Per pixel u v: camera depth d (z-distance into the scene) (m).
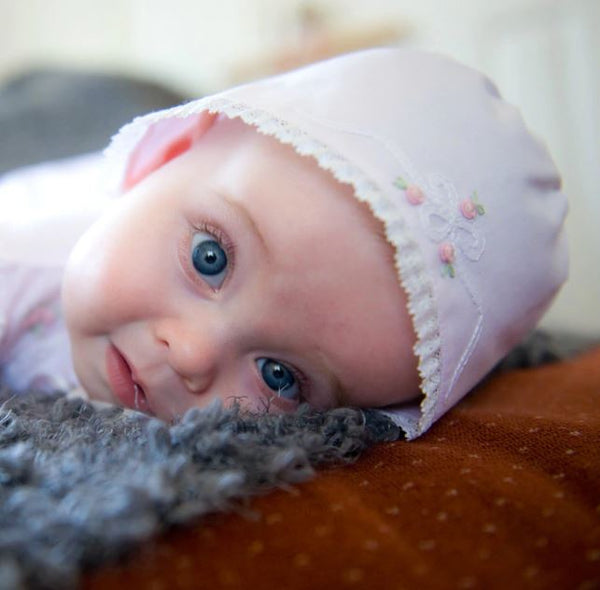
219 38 0.71
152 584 0.16
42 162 0.55
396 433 0.25
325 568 0.16
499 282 0.26
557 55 0.53
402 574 0.16
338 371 0.25
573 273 0.55
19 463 0.18
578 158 0.53
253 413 0.23
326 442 0.22
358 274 0.24
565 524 0.18
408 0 0.61
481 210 0.25
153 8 0.75
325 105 0.25
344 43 0.55
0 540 0.15
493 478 0.20
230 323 0.25
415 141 0.25
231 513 0.18
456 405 0.27
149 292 0.26
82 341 0.27
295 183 0.25
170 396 0.26
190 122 0.28
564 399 0.27
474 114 0.27
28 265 0.32
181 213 0.26
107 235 0.27
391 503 0.19
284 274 0.24
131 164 0.30
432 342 0.24
